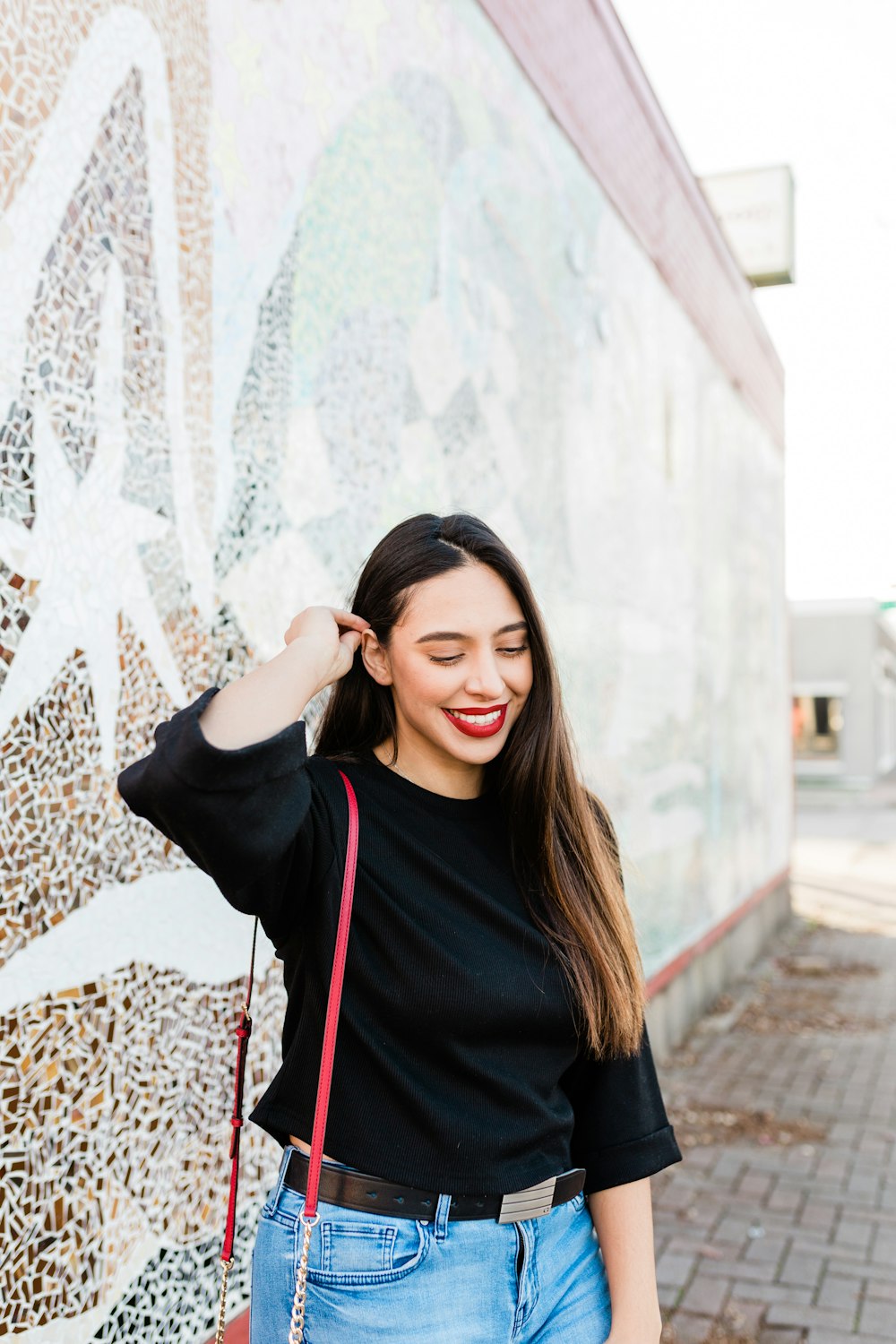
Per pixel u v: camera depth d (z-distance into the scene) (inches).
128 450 80.9
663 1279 141.8
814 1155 183.3
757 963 342.0
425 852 55.9
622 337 217.0
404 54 128.2
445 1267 52.1
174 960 84.4
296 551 103.3
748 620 346.6
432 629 57.0
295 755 48.5
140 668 81.8
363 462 116.5
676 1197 166.6
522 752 60.0
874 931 402.9
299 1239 52.3
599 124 202.5
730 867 313.1
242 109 96.3
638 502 226.2
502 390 156.3
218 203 92.4
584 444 192.9
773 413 397.4
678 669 257.6
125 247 80.6
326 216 110.2
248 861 47.5
